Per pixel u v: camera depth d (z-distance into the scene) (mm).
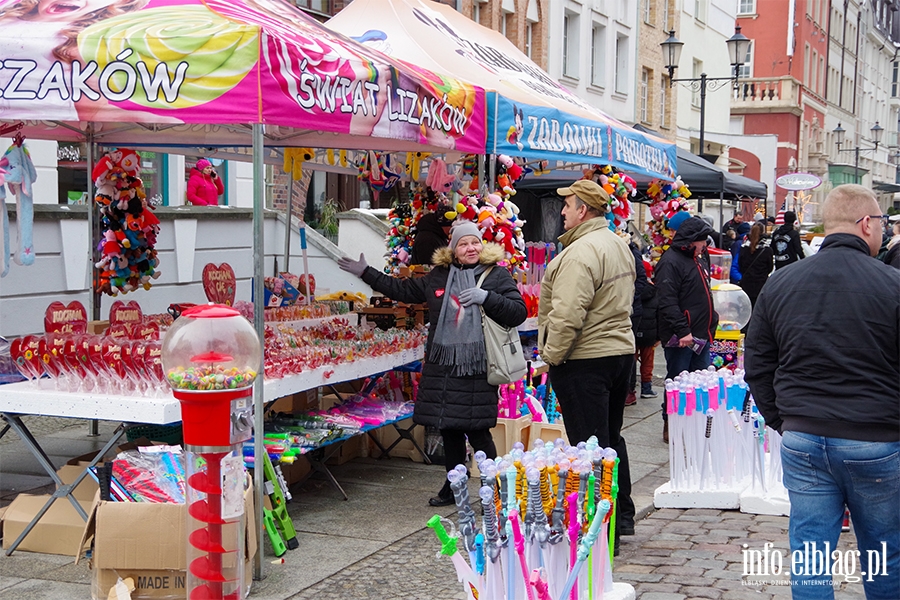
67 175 10891
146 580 4238
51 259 9602
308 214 16594
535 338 8359
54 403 4812
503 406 6828
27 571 4676
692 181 12766
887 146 74500
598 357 4945
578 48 22984
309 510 5836
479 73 7395
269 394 5117
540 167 9195
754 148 31188
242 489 3770
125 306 6195
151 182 12586
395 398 7199
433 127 5668
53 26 4566
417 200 8484
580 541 3686
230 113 4301
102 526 4207
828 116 53688
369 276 6043
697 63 32000
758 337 3664
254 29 4289
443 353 5695
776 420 3668
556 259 5023
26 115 4469
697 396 6176
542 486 3590
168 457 4582
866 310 3371
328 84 4668
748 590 4605
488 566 3410
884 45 70312
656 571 4891
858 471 3365
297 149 7602
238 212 12883
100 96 4402
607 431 5062
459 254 5750
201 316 3648
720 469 6246
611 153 8312
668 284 7660
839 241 3506
